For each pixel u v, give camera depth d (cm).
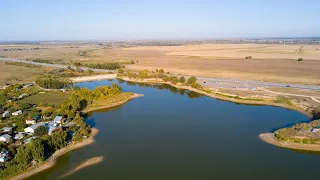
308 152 9212
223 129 11306
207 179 7544
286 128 10700
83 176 7719
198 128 11444
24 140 9506
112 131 11100
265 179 7562
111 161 8575
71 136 10119
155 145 9744
